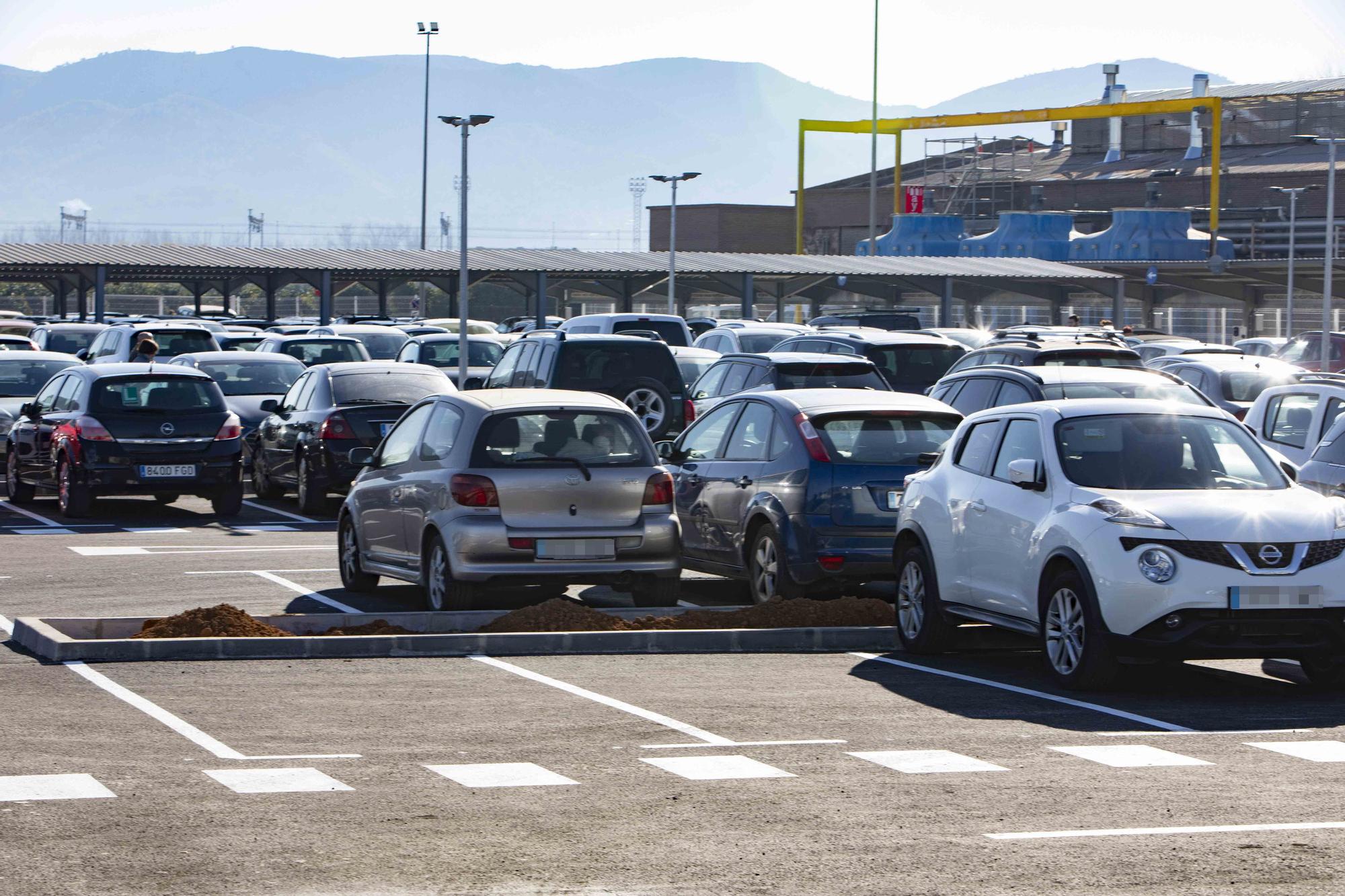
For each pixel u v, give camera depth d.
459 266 108.19
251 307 186.50
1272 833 13.90
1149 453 21.72
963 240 163.62
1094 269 149.50
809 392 27.75
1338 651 20.02
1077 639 20.66
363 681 20.80
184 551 35.09
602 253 121.50
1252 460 22.00
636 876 12.58
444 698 19.77
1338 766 16.52
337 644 22.59
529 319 110.44
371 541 28.41
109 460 40.84
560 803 14.83
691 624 24.62
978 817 14.39
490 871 12.69
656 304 152.75
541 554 25.16
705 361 54.38
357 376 43.00
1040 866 12.87
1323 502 20.86
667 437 43.12
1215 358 46.41
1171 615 19.73
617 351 43.31
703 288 128.75
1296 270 138.00
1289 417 34.31
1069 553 20.56
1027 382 32.81
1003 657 23.61
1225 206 181.62
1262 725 18.70
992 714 19.23
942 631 23.52
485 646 23.02
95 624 23.61
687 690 20.55
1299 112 193.25
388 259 110.12
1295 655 20.17
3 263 95.75
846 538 25.38
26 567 32.41
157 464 41.09
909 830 13.94
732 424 28.45
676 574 25.94
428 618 24.50
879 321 74.44
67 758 16.30
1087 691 20.72
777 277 122.25
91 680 20.56
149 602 28.03
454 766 16.23
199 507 45.00
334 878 12.47
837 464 25.61
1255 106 196.75
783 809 14.67
